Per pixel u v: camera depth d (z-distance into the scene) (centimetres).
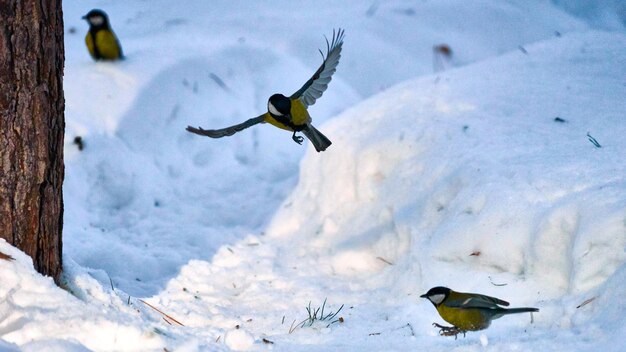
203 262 1281
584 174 1026
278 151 1700
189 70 1822
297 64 1916
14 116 805
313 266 1269
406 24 2164
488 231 1027
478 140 1216
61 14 842
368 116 1434
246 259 1314
